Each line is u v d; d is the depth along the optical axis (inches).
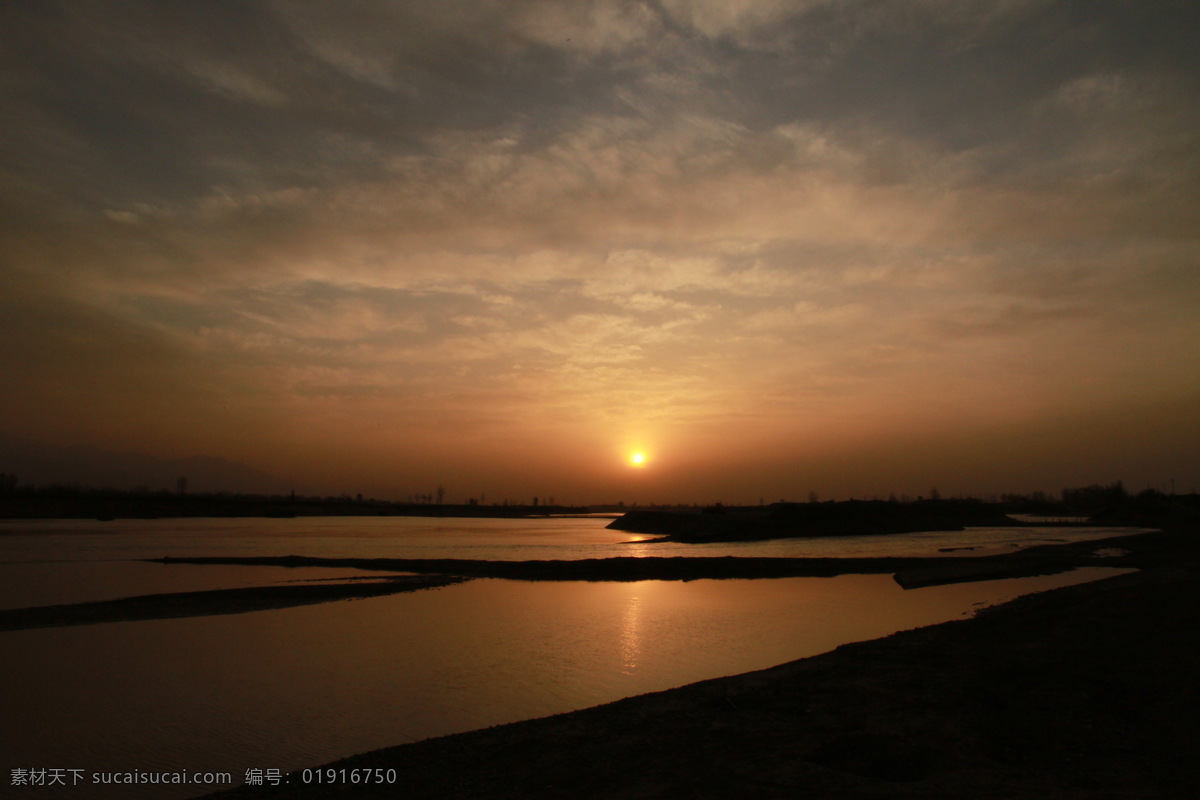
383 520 6835.6
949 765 355.3
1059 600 862.5
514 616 1070.4
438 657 783.7
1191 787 313.1
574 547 2694.4
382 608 1148.5
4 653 799.7
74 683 671.8
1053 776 336.8
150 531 3609.7
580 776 374.6
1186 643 556.1
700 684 587.8
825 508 3690.9
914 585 1423.5
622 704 536.4
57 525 4254.4
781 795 319.0
